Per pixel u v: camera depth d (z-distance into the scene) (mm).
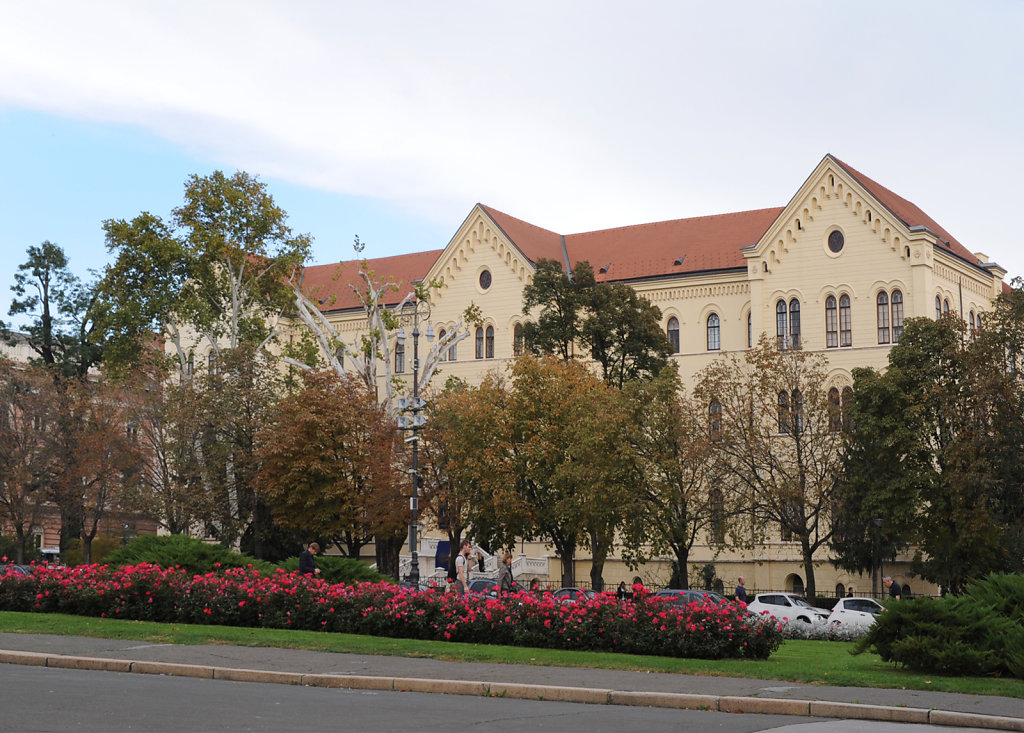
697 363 88375
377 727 18047
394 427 65812
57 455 78562
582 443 60375
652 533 61531
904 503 61250
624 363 72312
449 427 65438
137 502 72000
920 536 61344
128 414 76062
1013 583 27984
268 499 65250
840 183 82500
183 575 36938
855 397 64438
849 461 63375
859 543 71500
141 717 18109
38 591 37406
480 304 95375
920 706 21016
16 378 80500
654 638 29344
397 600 32625
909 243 80062
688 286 89312
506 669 25500
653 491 61281
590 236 99312
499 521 64125
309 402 65438
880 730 19125
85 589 36625
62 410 79250
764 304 84875
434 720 18984
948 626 26281
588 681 23766
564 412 64188
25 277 99500
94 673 24469
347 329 104688
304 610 34031
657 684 23391
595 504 59594
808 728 19078
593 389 63750
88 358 100250
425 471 64562
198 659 26109
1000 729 19859
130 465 76250
